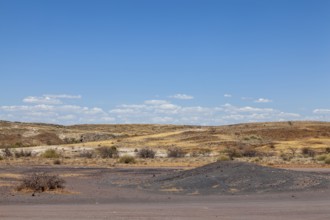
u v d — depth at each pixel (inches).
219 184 1310.3
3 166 2363.4
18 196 1104.2
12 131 5674.2
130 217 736.3
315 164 2559.1
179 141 4564.5
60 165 2524.6
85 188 1334.9
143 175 1856.5
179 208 868.6
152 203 991.6
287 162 2706.7
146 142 4537.4
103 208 864.9
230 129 5364.2
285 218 735.7
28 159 3056.1
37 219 711.1
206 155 3501.5
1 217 731.4
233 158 3112.7
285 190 1235.9
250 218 733.3
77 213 784.3
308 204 952.3
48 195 1131.9
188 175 1485.0
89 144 4389.8
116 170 2144.4
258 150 3814.0
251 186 1275.8
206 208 869.8
